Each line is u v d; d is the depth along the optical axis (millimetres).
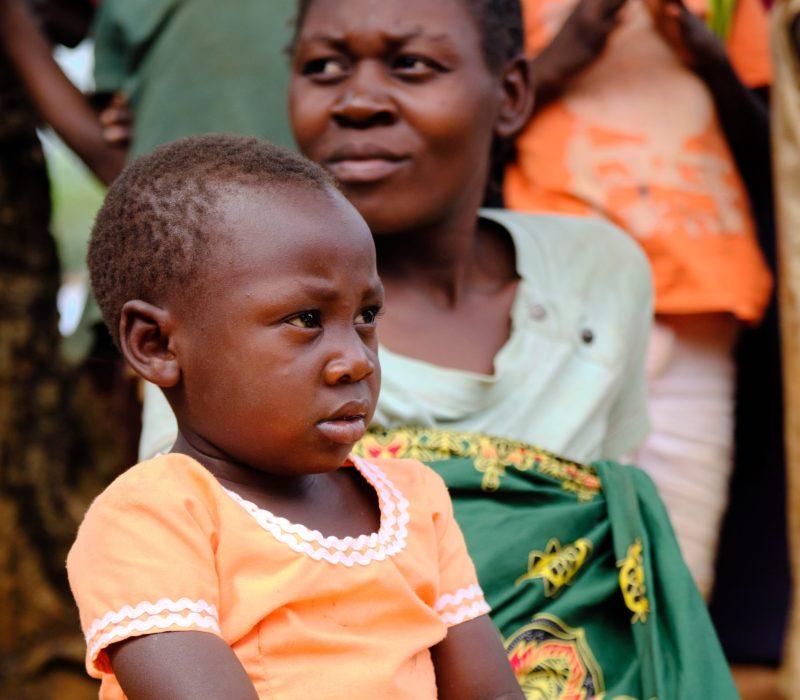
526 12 4828
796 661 4195
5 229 5543
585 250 3910
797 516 4289
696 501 4742
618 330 3783
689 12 4578
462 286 3705
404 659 2379
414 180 3477
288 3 4773
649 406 4707
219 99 4691
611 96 4578
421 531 2578
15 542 5445
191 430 2457
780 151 4297
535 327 3654
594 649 3062
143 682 2189
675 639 3029
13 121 5531
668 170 4512
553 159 4555
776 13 4262
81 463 5715
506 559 3080
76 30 5734
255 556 2324
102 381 5816
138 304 2418
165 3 4773
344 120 3475
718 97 4703
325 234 2355
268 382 2328
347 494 2582
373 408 2428
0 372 5500
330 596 2361
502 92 3867
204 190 2395
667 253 4441
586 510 3203
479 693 2555
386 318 3566
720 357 4734
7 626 5379
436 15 3494
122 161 4984
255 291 2324
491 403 3482
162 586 2230
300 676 2295
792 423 4289
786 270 4289
